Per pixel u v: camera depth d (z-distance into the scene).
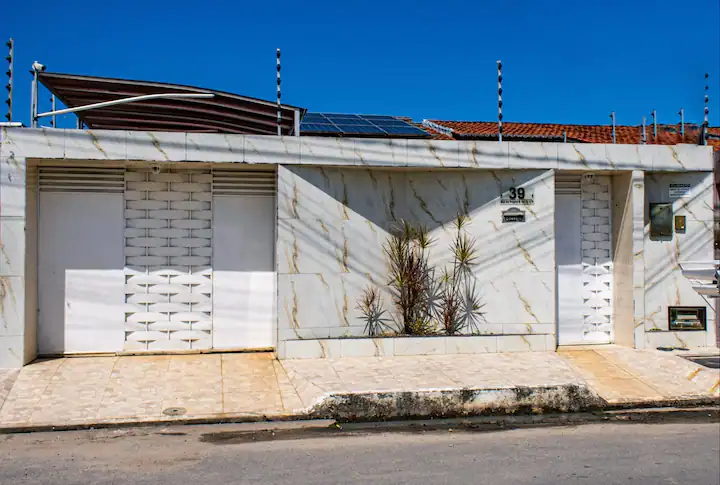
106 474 6.50
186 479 6.36
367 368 10.38
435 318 11.84
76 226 10.95
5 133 10.05
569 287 12.62
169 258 11.27
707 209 12.50
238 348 11.47
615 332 12.70
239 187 11.48
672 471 6.79
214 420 8.41
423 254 11.80
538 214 11.89
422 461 7.01
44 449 7.29
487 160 11.65
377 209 11.56
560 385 9.37
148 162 10.67
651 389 10.01
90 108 10.38
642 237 12.18
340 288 11.30
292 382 9.83
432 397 8.99
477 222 11.83
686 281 12.40
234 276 11.47
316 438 7.85
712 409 9.44
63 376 9.83
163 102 11.99
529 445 7.67
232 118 12.96
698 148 12.44
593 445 7.69
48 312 10.86
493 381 9.59
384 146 11.27
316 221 11.16
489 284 11.83
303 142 11.00
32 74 10.47
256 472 6.59
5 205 10.05
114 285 11.09
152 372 10.18
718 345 12.38
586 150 12.01
